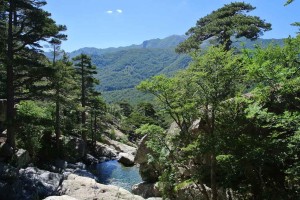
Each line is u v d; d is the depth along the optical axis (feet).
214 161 46.14
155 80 46.62
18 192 66.13
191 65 44.78
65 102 119.24
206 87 43.50
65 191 47.96
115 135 231.71
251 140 42.50
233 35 84.89
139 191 74.18
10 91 89.04
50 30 92.63
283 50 37.01
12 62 86.17
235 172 47.37
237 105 46.52
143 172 75.82
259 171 45.29
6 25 92.38
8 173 68.69
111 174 116.67
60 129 129.90
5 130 104.37
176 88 47.29
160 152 50.11
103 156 159.33
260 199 49.01
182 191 54.85
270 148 41.73
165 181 50.98
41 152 111.96
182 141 53.06
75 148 132.16
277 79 33.50
